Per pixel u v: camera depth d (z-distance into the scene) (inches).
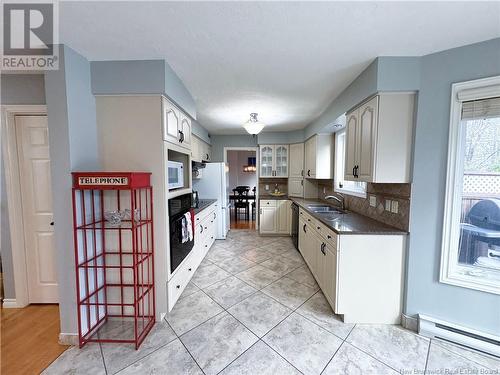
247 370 58.2
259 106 116.4
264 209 183.8
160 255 76.2
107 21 51.4
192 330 73.2
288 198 182.5
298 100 107.0
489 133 63.8
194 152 147.2
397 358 61.8
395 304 75.3
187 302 89.4
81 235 67.5
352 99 85.7
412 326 72.7
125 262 76.6
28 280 86.4
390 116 70.5
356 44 61.5
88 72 69.6
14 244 83.4
